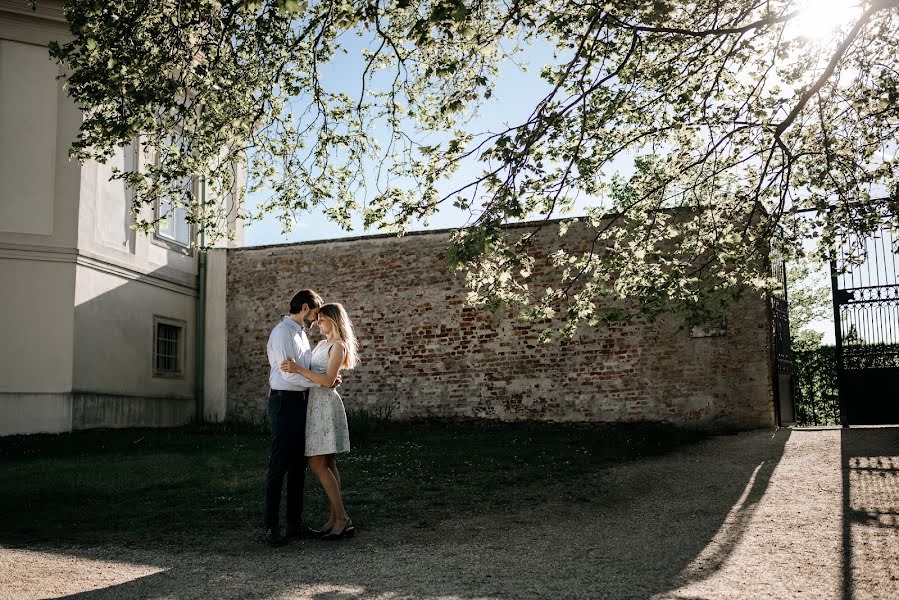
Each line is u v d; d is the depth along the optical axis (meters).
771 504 6.62
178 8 6.54
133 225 7.65
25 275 12.24
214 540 5.64
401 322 14.16
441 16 4.79
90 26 6.32
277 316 15.13
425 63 7.32
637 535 5.61
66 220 12.59
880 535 5.20
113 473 8.52
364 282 14.49
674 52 7.27
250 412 15.09
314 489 7.66
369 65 6.76
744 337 12.22
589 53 5.89
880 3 5.52
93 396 12.77
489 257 6.54
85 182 12.89
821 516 5.96
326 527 5.80
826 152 6.93
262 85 7.54
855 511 6.08
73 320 12.43
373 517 6.50
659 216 7.61
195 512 6.63
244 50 7.29
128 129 6.43
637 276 7.26
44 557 5.12
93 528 6.10
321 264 14.87
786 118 6.45
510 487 7.92
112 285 13.42
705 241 7.45
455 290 13.89
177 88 6.74
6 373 11.95
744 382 12.13
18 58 12.55
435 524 6.24
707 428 12.25
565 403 13.05
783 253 7.57
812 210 7.55
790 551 4.86
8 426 11.84
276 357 5.57
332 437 5.63
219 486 7.77
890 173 7.47
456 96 5.89
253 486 7.76
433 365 13.88
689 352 12.48
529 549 5.19
